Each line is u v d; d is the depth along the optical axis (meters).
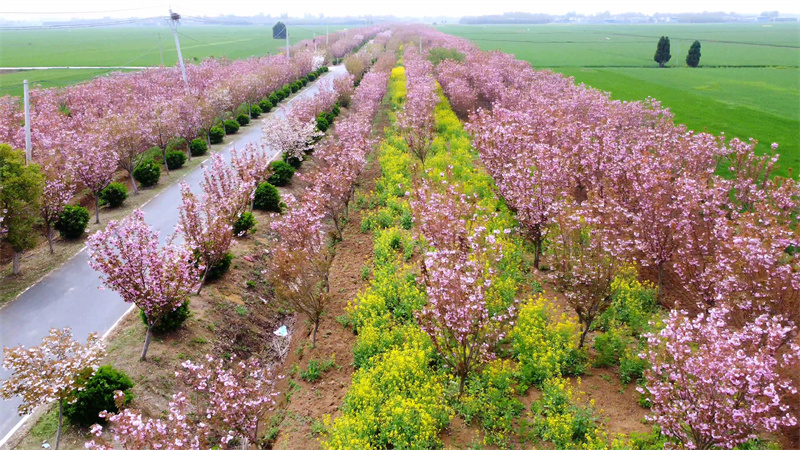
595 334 11.77
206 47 103.81
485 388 10.27
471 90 34.12
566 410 9.42
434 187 15.74
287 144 22.83
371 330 11.91
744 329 8.31
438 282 9.56
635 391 10.15
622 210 13.53
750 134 28.84
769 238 11.16
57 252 16.80
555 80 34.91
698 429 7.63
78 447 9.16
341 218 18.95
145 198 21.59
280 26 127.62
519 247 15.11
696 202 12.64
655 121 24.81
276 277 12.22
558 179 14.95
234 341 12.88
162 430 7.46
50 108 29.28
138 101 31.73
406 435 9.22
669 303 12.98
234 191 15.50
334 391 11.16
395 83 43.75
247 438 9.71
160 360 11.33
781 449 8.55
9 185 14.29
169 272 11.08
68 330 9.22
